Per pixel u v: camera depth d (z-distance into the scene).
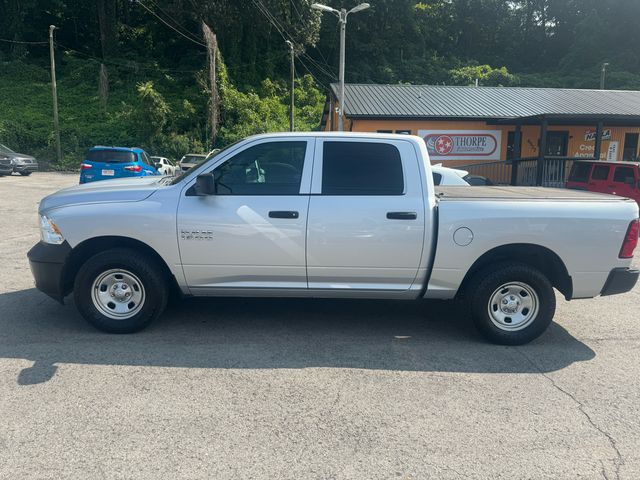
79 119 41.16
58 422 3.46
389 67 55.50
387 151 5.07
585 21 64.31
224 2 43.91
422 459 3.14
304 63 53.28
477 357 4.78
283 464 3.06
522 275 4.96
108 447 3.19
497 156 23.98
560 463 3.14
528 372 4.46
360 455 3.17
